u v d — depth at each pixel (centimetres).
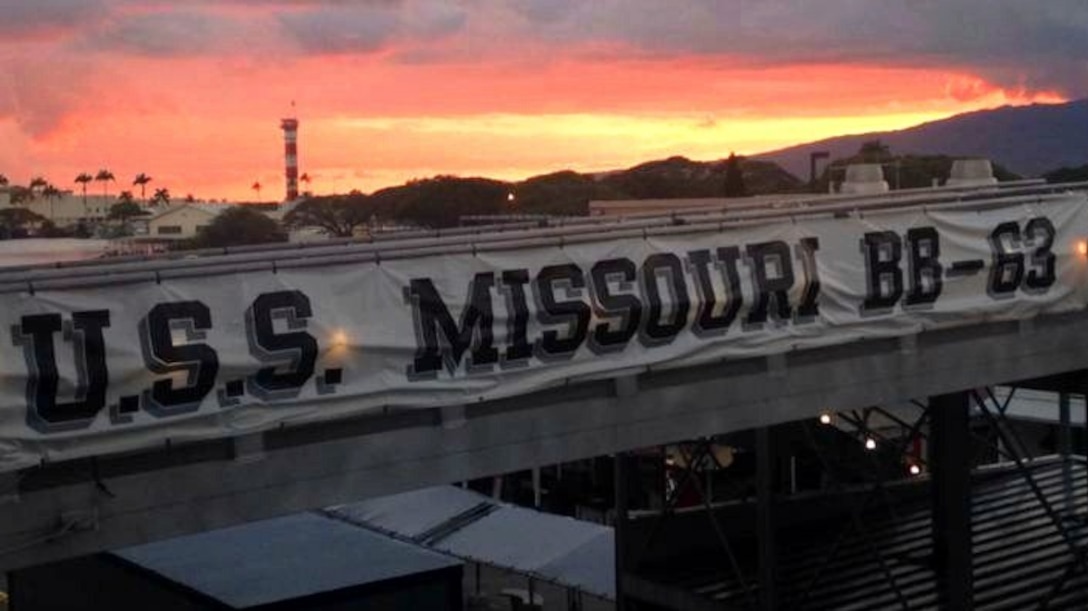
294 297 1318
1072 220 1952
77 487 1221
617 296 1533
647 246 1560
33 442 1174
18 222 15512
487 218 2627
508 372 1459
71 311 1195
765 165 11762
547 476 4331
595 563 2773
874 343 1781
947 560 2222
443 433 1430
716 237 1616
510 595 3142
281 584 2086
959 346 1867
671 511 2536
